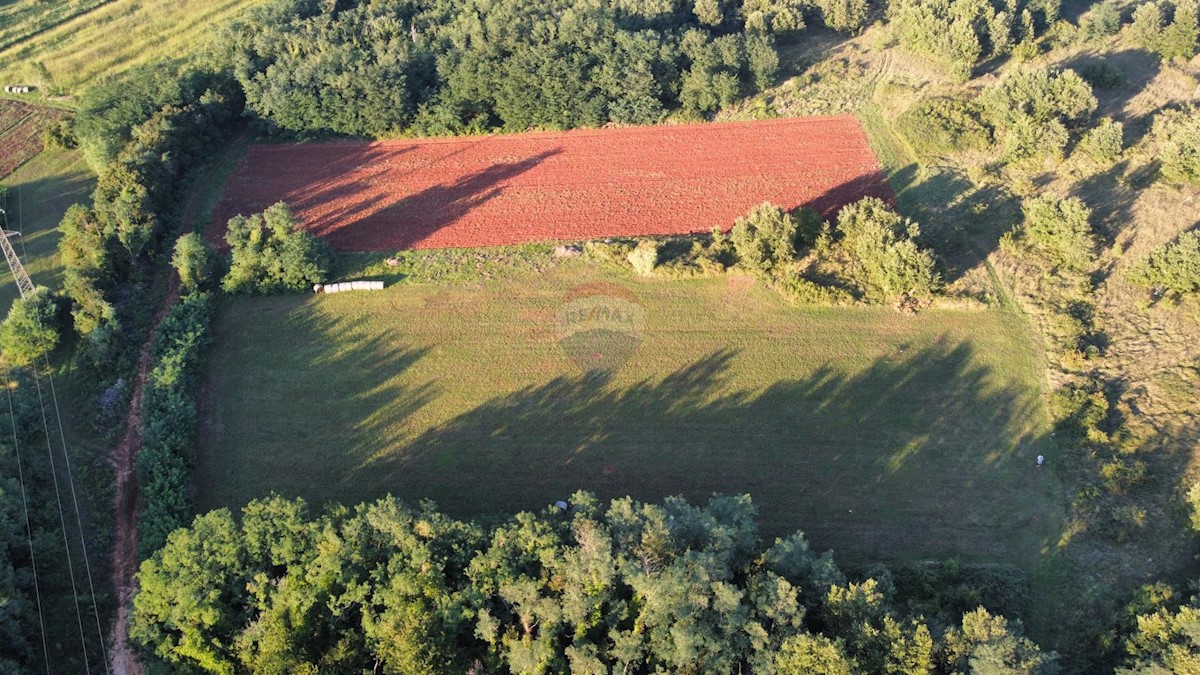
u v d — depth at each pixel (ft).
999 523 181.47
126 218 240.53
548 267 245.24
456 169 285.23
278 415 207.62
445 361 219.82
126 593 173.68
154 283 243.40
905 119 283.38
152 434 193.36
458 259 249.34
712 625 145.38
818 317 227.20
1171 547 172.45
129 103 287.28
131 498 190.29
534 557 153.99
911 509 184.75
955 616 162.30
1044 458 191.93
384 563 157.17
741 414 205.05
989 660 137.18
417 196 273.75
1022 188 254.47
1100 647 156.76
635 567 146.82
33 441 200.85
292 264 234.38
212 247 244.42
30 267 248.93
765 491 189.16
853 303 229.25
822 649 138.92
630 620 150.51
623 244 248.93
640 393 210.38
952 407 204.44
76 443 201.05
